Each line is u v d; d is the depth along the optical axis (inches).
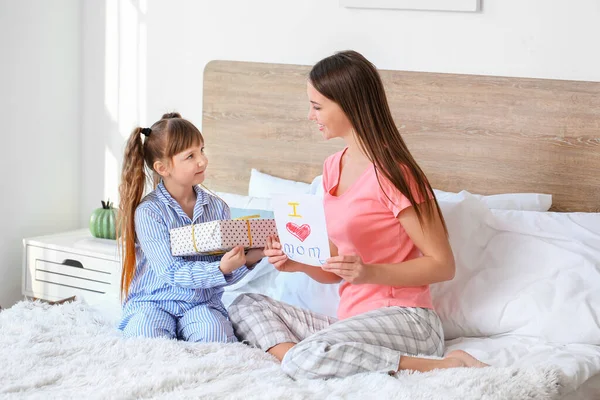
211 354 74.4
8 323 82.7
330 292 94.5
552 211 103.0
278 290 97.1
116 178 136.1
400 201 77.9
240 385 66.6
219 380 68.2
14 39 126.8
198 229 82.6
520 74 104.4
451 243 91.6
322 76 79.8
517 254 90.0
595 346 82.5
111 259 117.3
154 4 129.1
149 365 70.6
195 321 84.8
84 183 139.8
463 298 88.5
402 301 79.6
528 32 103.3
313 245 75.1
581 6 100.3
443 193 102.0
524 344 83.0
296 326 85.3
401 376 71.0
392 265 77.4
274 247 81.7
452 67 108.0
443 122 107.7
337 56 80.6
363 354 72.1
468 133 106.5
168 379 66.1
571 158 101.4
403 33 110.3
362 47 113.2
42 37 131.0
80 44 137.0
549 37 102.3
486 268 90.4
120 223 90.1
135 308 86.9
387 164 77.9
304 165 118.0
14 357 71.2
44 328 81.4
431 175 109.3
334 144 115.2
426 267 77.7
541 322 84.1
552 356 77.5
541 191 103.5
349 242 81.4
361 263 75.2
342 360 71.6
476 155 106.3
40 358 71.6
